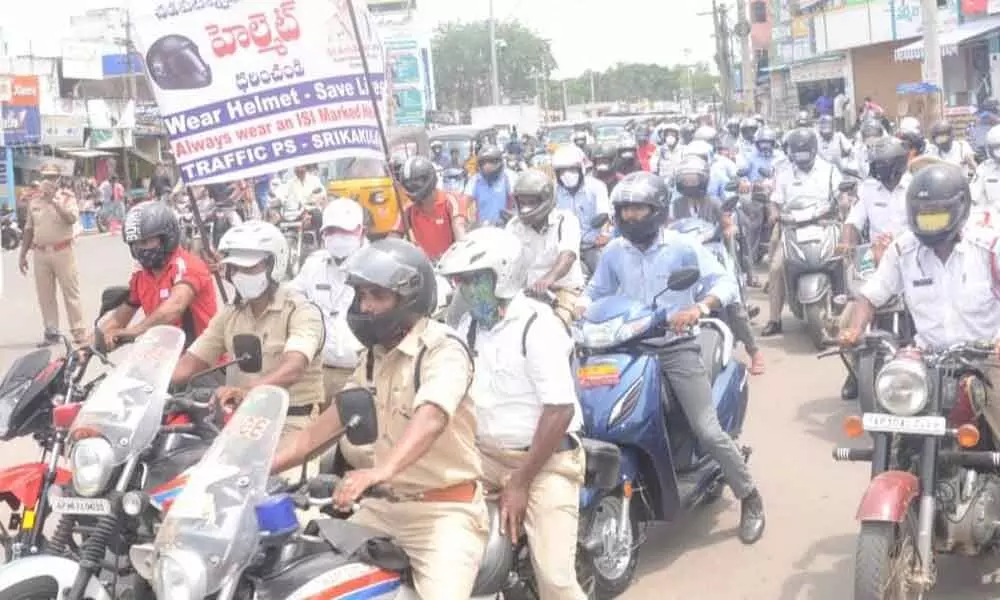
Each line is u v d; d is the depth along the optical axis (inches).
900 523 189.0
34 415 196.9
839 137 779.4
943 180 208.2
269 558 147.6
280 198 730.8
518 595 193.3
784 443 326.0
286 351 209.2
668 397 243.3
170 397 184.9
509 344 182.7
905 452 203.3
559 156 416.2
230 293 450.3
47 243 514.0
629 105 3651.6
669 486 234.4
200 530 139.1
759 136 617.6
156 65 255.8
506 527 177.2
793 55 1824.6
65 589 176.7
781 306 466.0
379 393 161.0
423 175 370.6
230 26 256.1
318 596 145.2
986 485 207.3
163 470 180.2
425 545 159.9
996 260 211.5
